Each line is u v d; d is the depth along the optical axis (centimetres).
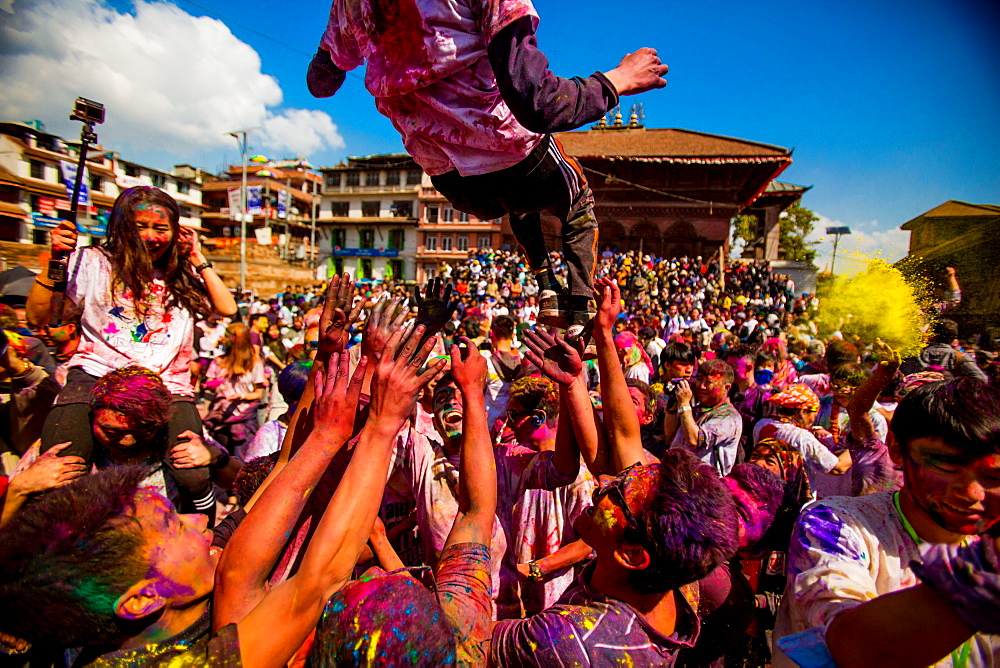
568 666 133
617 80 154
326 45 200
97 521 113
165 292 255
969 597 96
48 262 228
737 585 204
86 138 233
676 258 3275
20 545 109
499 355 555
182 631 121
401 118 180
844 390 400
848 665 118
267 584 133
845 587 138
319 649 111
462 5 158
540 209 201
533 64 143
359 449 133
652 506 136
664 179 3262
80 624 110
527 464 242
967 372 269
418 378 136
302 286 4022
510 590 239
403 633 107
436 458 219
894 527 155
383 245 5481
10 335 294
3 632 114
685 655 195
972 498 123
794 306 1880
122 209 239
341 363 140
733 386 560
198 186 5388
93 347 242
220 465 269
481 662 130
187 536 126
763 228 3978
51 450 202
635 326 989
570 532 239
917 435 131
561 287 223
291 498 129
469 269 3183
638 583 141
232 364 548
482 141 170
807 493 278
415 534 255
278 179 6009
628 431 196
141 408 215
